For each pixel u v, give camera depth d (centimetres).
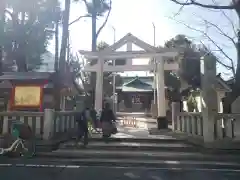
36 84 1220
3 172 713
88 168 774
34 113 1064
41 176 674
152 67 1747
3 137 1003
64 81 1602
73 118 1322
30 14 2038
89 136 1212
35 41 2039
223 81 1684
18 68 2111
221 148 947
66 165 812
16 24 2041
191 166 809
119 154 930
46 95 1420
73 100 2072
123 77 4753
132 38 1684
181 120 1327
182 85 2691
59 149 1023
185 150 1000
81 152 962
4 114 1067
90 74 2764
